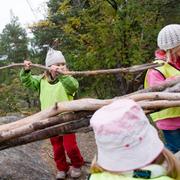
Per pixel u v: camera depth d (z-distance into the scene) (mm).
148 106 3660
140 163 2043
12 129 3697
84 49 14367
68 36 15133
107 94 15750
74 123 3771
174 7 15148
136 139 2047
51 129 3816
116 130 2047
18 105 18250
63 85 5516
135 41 13586
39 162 6641
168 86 4121
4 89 18828
